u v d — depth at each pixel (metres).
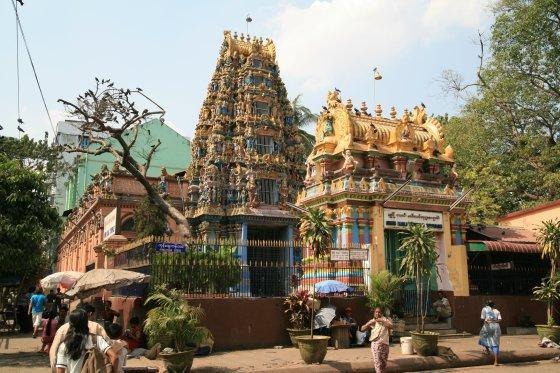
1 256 15.66
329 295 17.19
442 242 21.12
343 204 19.88
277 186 34.75
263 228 33.72
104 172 35.69
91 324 6.59
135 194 35.62
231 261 16.36
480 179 30.11
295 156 37.25
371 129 21.62
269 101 36.47
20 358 14.77
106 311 16.91
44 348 15.41
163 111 22.61
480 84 32.56
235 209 32.22
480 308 20.58
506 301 21.41
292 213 33.00
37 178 16.83
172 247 15.74
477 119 32.09
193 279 15.74
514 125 31.47
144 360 13.34
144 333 14.45
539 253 22.20
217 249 16.81
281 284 17.84
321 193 20.84
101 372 6.16
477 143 31.88
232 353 14.70
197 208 33.25
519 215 26.00
